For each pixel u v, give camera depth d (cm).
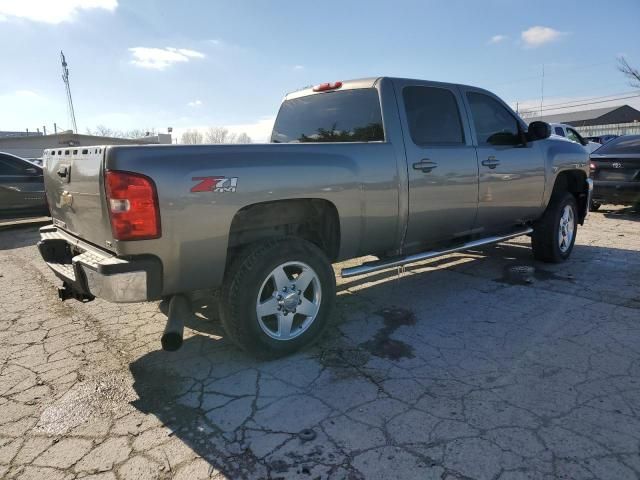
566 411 263
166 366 331
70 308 458
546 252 572
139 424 262
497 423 253
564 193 581
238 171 296
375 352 345
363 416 263
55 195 371
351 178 352
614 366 314
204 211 285
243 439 246
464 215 450
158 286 281
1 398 293
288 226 362
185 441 246
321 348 353
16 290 527
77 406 282
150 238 271
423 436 244
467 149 443
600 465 218
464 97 456
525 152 510
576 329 377
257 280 313
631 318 397
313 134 459
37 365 338
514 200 501
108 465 229
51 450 241
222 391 295
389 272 555
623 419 254
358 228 365
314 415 266
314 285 346
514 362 324
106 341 378
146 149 270
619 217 966
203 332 391
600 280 511
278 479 216
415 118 409
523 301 447
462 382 298
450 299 457
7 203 938
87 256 299
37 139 3797
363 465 223
